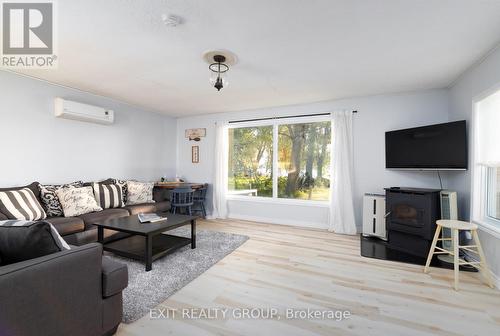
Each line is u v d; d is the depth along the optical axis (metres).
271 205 4.66
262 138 4.79
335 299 1.97
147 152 4.88
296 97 3.91
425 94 3.54
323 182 4.27
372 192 3.85
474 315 1.76
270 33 2.04
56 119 3.38
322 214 4.23
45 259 1.21
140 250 2.66
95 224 2.78
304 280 2.29
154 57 2.50
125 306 1.85
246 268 2.55
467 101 2.83
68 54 2.44
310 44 2.22
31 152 3.12
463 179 2.94
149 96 3.93
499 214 2.40
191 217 3.12
